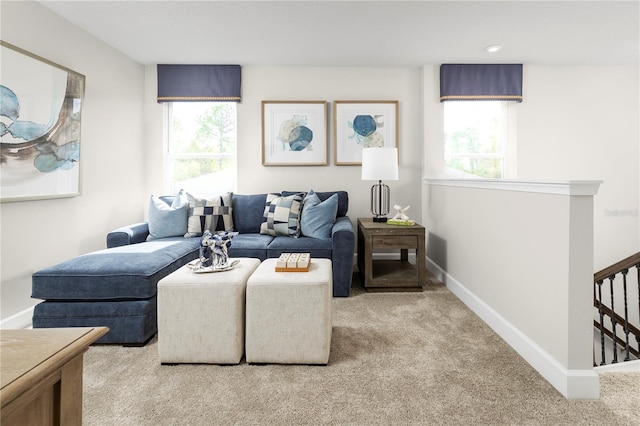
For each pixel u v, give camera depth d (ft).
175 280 6.38
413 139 13.82
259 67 13.52
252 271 7.38
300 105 13.55
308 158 13.65
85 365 6.37
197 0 8.68
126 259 7.75
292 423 4.77
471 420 4.83
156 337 7.59
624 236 13.78
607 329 12.50
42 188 8.67
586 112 13.61
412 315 8.77
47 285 7.10
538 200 6.23
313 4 8.88
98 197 10.96
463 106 13.97
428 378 5.90
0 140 7.52
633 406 5.13
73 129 9.61
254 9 9.11
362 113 13.65
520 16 9.48
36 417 1.91
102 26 10.02
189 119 13.79
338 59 12.78
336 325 8.16
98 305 7.14
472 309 9.13
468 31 10.45
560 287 5.61
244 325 6.69
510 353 6.78
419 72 13.70
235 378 5.93
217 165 13.89
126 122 12.36
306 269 6.89
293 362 6.34
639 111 13.65
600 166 13.70
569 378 5.34
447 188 11.16
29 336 2.19
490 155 13.94
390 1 8.73
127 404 5.19
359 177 13.80
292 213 11.49
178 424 4.75
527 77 13.50
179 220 11.39
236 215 12.38
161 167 13.52
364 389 5.59
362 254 11.69
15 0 7.99
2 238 7.80
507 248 7.34
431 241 12.87
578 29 10.32
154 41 11.10
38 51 8.66
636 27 10.18
